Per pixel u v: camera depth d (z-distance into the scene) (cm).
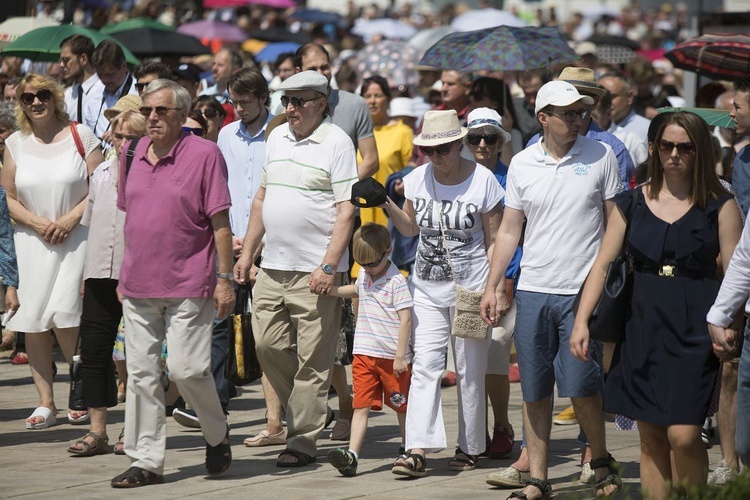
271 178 2153
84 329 2211
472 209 2075
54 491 1931
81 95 3117
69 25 3697
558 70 3600
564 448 2372
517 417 2639
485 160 2258
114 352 2642
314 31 8081
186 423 2427
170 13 7606
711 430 2512
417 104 4144
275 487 1973
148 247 1947
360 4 12619
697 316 1608
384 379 2122
